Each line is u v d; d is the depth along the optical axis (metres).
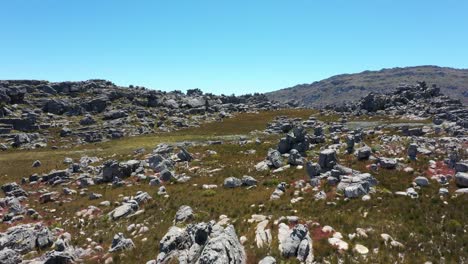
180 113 160.88
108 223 32.97
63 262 24.50
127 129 125.00
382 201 30.44
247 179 40.41
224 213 31.23
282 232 24.89
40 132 121.50
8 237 28.84
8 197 43.94
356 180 33.81
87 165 64.81
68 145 105.19
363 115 125.75
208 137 104.69
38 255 26.86
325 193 33.69
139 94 180.38
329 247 22.70
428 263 21.11
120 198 41.09
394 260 21.36
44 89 164.00
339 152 48.38
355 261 21.34
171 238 24.42
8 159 82.06
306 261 21.50
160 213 33.53
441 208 28.36
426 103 127.00
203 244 22.59
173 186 43.72
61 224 34.16
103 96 165.00
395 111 122.62
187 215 30.95
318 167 39.47
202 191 39.41
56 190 48.81
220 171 48.31
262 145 64.62
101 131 120.25
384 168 39.25
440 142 52.59
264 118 144.75
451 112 103.12
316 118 129.12
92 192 45.69
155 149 69.94
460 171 35.53
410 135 66.62
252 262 21.84
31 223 35.44
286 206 31.12
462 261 21.41
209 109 173.75
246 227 26.70
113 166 51.31
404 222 26.34
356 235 24.28
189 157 58.91
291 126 105.50
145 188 44.28
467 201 29.11
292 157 46.22
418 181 33.91
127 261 24.20
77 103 153.12
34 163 69.88
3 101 141.12
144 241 27.12
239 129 120.75
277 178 41.06
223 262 19.38
